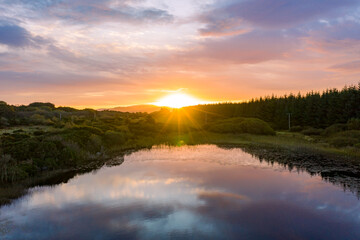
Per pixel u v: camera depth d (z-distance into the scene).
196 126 59.25
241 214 12.30
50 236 10.20
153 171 20.86
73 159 23.70
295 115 68.81
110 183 17.39
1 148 20.33
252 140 43.00
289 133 55.25
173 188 16.25
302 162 24.53
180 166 22.80
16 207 13.09
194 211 12.63
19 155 20.41
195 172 20.47
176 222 11.45
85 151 26.95
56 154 22.69
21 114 48.03
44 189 16.08
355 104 55.44
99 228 10.88
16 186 16.44
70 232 10.52
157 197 14.60
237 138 45.94
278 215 12.22
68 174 19.92
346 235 10.34
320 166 22.70
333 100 60.78
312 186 16.69
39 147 22.22
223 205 13.41
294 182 17.61
